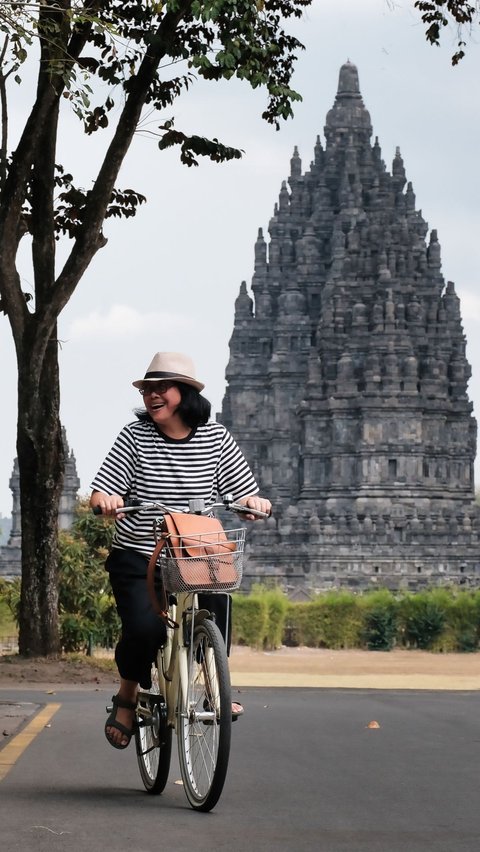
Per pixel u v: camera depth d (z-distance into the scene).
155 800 10.81
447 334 116.56
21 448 27.61
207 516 10.80
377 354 113.38
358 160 126.88
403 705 20.88
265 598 60.44
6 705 19.20
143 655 10.88
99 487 11.07
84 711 18.20
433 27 27.61
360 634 63.25
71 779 11.87
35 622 27.89
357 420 113.62
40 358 27.00
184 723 10.46
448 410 114.25
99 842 8.93
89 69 25.62
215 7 23.48
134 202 28.95
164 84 26.92
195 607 10.37
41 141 26.17
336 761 13.34
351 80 131.25
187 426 11.16
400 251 117.56
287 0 26.64
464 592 67.25
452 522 108.25
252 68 25.73
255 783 11.80
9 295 26.47
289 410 126.31
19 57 20.42
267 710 19.39
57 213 28.23
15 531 123.75
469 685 31.28
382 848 8.97
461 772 12.63
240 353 130.75
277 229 132.75
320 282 127.75
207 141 27.16
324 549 106.19
